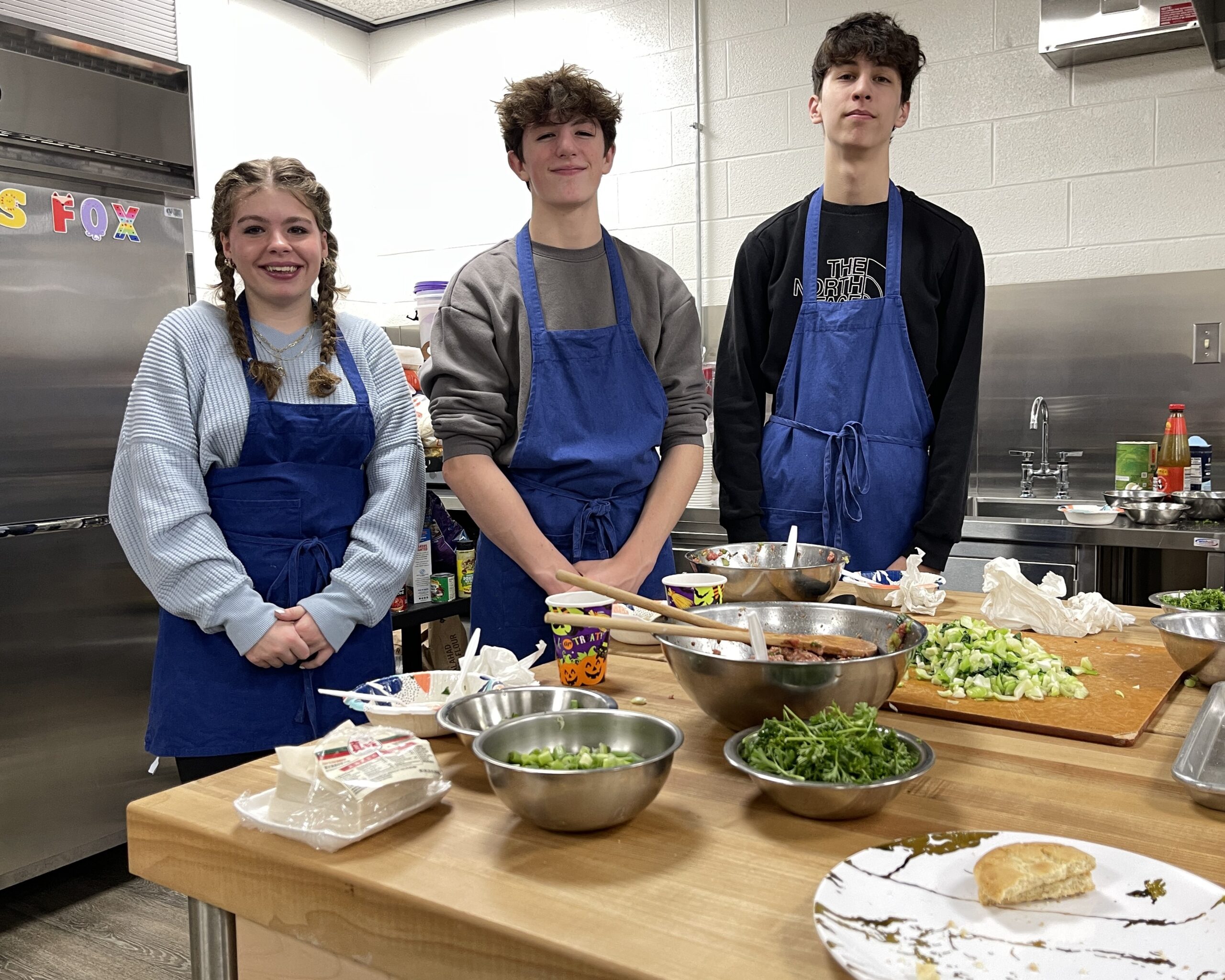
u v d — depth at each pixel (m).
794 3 3.80
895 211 2.29
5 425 2.52
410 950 0.77
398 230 4.90
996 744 1.11
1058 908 0.70
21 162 2.56
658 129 4.12
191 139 2.98
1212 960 0.64
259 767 1.08
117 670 2.79
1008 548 2.89
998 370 3.49
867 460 2.26
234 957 0.92
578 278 1.94
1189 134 3.18
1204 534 2.61
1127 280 3.28
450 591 2.77
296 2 4.48
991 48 3.46
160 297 2.89
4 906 2.53
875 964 0.63
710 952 0.68
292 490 1.82
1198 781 0.91
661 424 1.99
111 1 3.38
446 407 1.88
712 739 1.14
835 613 1.28
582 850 0.84
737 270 2.46
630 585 1.81
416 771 0.92
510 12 4.47
